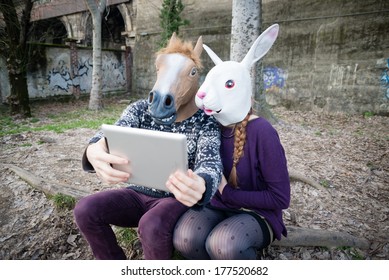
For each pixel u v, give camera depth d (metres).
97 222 1.62
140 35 12.99
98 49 9.56
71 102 11.39
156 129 1.73
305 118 7.88
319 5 8.43
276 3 9.18
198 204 1.33
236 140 1.58
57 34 17.83
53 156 4.36
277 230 1.62
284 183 1.54
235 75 1.50
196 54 1.65
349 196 3.19
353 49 8.05
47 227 2.64
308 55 8.81
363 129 6.53
